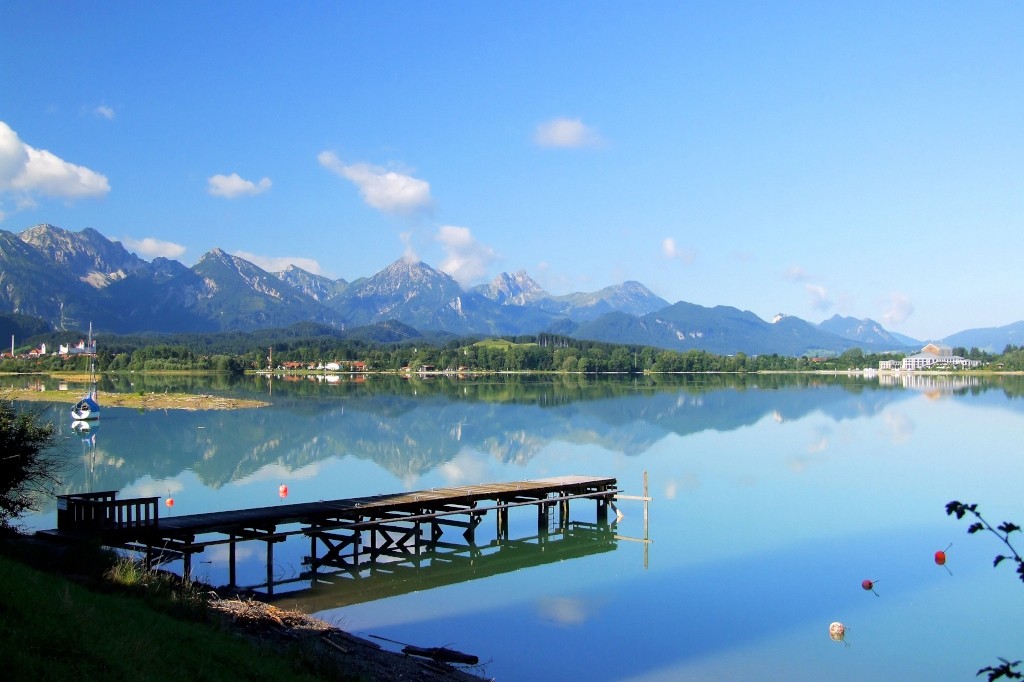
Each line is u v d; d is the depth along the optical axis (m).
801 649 24.88
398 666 21.53
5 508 26.50
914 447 70.81
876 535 38.97
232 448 69.94
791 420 96.75
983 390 162.75
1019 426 88.38
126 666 14.80
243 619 22.36
